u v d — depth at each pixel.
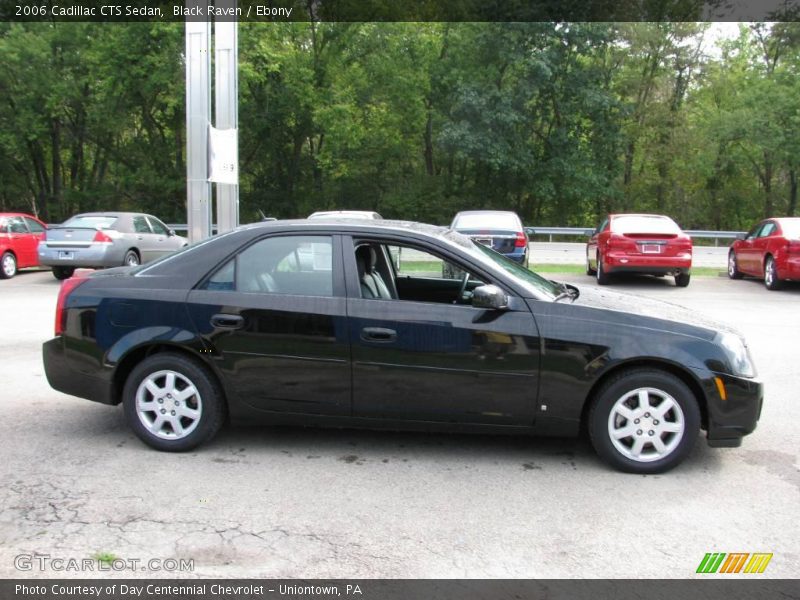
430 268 4.77
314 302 4.34
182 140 33.69
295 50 29.72
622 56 34.78
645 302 4.80
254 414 4.47
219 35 11.45
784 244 13.59
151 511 3.64
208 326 4.39
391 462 4.39
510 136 29.23
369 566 3.09
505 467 4.33
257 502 3.77
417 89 31.78
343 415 4.41
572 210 35.91
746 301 12.44
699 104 37.31
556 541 3.35
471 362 4.23
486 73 30.23
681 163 35.00
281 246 4.50
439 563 3.13
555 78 29.58
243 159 34.59
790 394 6.12
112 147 34.00
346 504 3.76
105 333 4.52
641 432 4.22
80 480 4.04
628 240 14.25
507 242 13.67
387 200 34.03
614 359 4.15
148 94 28.75
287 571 3.04
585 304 4.36
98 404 5.60
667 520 3.60
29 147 33.31
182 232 30.91
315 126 31.95
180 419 4.50
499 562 3.14
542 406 4.24
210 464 4.32
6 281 14.53
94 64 28.80
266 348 4.36
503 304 4.21
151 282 4.55
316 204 35.09
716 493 3.96
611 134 31.41
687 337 4.20
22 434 4.85
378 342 4.27
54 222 34.44
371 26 30.28
